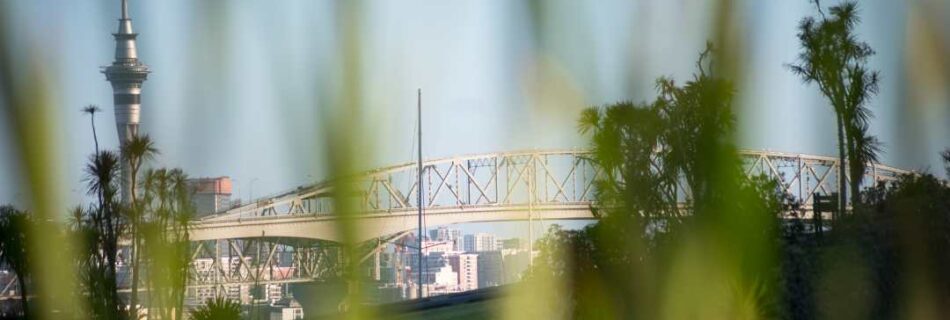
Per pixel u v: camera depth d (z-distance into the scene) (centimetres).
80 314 3222
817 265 3862
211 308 3372
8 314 3152
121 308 3234
